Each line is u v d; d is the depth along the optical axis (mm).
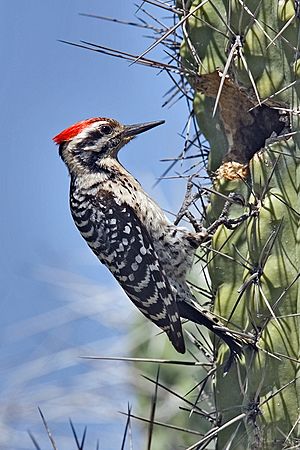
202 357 12555
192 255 11484
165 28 10852
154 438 12477
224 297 9516
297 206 9023
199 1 9828
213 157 10258
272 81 9305
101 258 12062
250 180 9734
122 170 12219
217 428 9273
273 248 9023
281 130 10000
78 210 12164
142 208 11812
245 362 9203
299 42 9195
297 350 8867
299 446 8711
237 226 9586
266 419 8875
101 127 12258
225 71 9094
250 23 9383
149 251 11609
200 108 10320
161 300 11398
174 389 12648
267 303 8828
